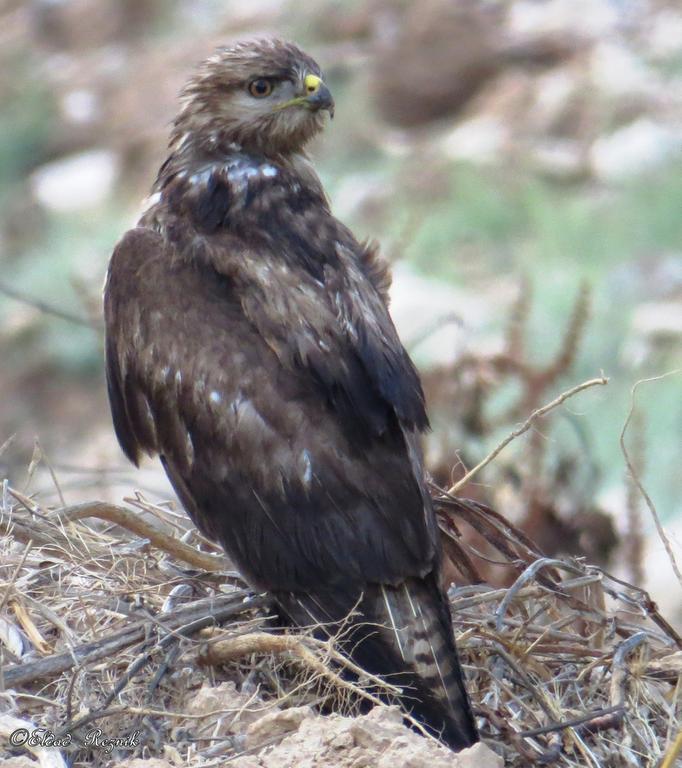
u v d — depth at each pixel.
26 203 35.84
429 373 16.38
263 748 8.84
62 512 10.51
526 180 31.67
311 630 9.45
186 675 9.59
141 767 8.69
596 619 10.30
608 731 9.58
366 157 34.09
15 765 8.62
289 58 11.27
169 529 11.97
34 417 28.58
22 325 29.92
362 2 38.97
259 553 9.84
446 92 35.28
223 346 10.21
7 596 9.69
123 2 42.75
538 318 25.78
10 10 44.75
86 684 9.39
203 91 11.30
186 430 10.27
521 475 14.82
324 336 10.11
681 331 25.59
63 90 40.00
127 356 10.63
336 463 9.77
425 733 8.71
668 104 33.53
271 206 10.81
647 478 22.28
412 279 26.98
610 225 29.97
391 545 9.57
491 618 10.27
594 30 36.31
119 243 10.95
